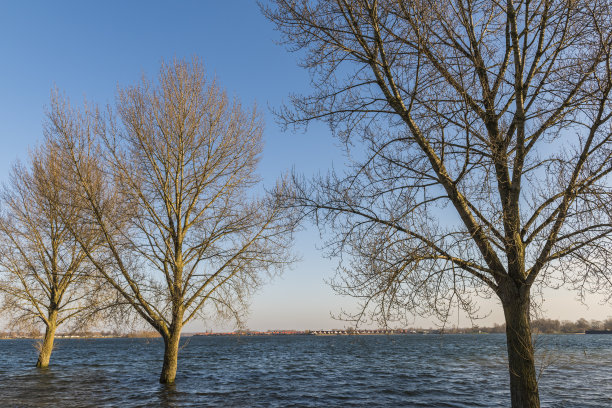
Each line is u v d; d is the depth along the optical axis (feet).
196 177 60.49
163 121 61.00
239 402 58.23
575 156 23.09
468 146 23.07
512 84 25.16
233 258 59.77
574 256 23.04
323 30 26.71
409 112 25.27
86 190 55.47
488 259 23.95
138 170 58.95
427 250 23.77
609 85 20.99
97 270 57.36
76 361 144.25
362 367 121.08
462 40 25.81
